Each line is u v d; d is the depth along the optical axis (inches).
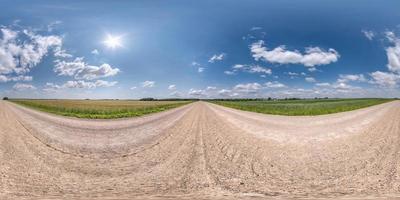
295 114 1417.3
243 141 556.1
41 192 269.6
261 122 941.2
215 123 904.3
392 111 1496.1
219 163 383.2
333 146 502.0
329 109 1743.4
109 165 378.3
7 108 1911.9
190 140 568.4
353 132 677.3
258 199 246.7
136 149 484.7
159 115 1353.3
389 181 299.7
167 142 547.8
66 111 1672.0
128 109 1867.6
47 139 582.6
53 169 356.5
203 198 250.7
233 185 289.0
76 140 578.2
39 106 2374.5
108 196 258.1
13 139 575.5
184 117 1167.0
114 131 729.6
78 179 315.0
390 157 411.8
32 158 412.8
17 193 265.3
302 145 513.7
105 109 1844.2
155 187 284.7
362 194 257.9
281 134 652.7
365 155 426.9
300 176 321.7
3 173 333.7
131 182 303.1
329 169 351.9
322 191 268.4
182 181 304.3
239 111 1664.6
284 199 245.9
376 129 729.6
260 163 383.6
